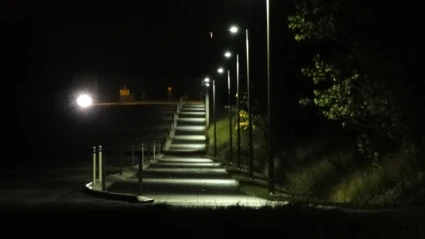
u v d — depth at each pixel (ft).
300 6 82.17
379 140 85.05
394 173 73.36
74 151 187.11
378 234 38.34
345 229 39.65
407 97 74.90
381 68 76.33
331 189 90.84
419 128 74.79
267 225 40.78
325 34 81.46
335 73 82.53
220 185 100.48
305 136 154.71
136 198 69.46
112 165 143.43
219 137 246.68
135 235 39.06
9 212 53.98
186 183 103.40
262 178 131.95
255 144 186.60
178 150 238.68
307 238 38.63
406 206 57.67
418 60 74.64
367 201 70.54
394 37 76.69
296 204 56.59
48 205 62.23
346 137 125.39
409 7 75.15
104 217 46.93
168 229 40.16
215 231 39.42
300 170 113.91
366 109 81.35
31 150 186.70
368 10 76.89
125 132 268.41
